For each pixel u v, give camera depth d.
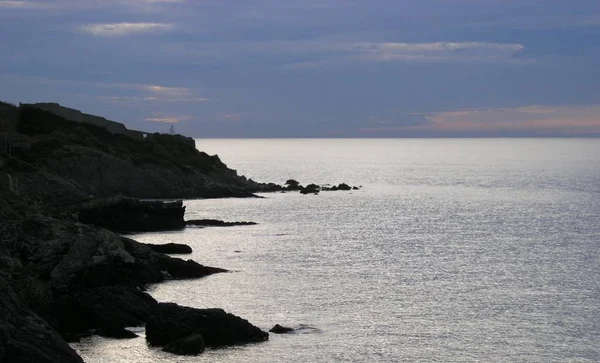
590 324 55.50
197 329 47.25
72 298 49.53
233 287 65.25
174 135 171.00
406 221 122.44
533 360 47.66
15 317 38.38
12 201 74.44
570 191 195.50
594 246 94.38
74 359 38.25
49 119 151.25
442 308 59.81
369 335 51.88
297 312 57.50
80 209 94.69
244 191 157.88
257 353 46.78
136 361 44.25
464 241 98.75
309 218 124.12
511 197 174.62
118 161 138.75
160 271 66.25
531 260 83.12
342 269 76.00
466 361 47.22
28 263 53.62
